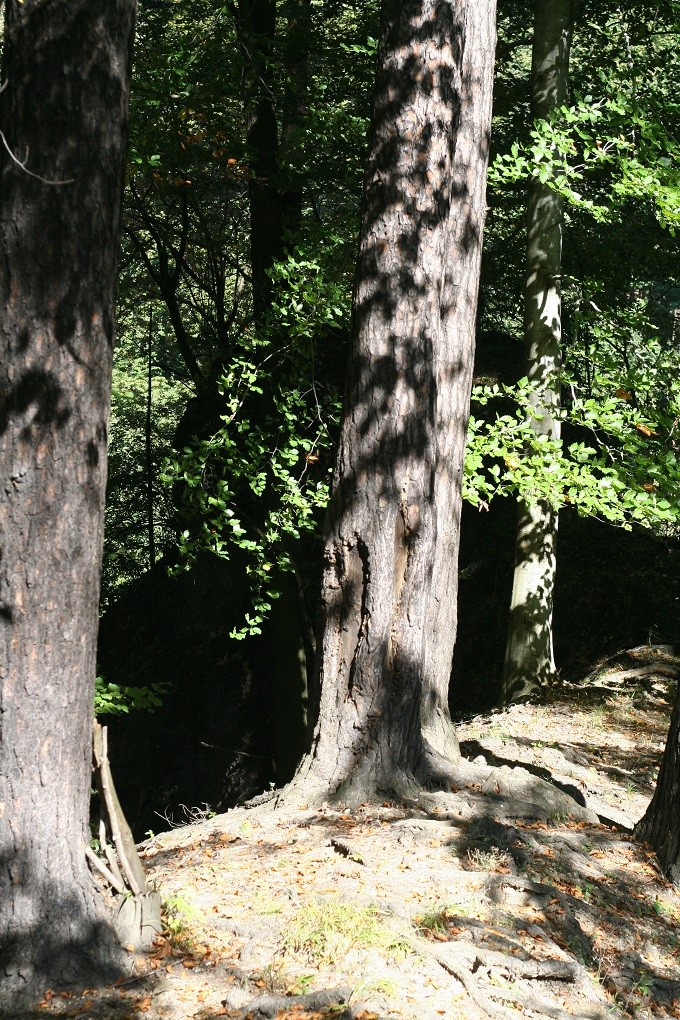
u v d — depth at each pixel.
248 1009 4.51
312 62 14.98
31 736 4.70
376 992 4.54
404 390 7.08
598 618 14.43
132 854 5.13
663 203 9.73
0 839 4.70
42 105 4.55
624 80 12.50
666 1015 5.11
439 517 7.92
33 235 4.55
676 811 6.60
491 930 5.21
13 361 4.58
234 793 14.66
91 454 4.76
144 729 15.27
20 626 4.66
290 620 14.05
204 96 12.08
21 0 4.46
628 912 6.00
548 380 12.17
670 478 9.77
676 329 18.00
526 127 13.59
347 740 7.14
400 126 7.09
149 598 16.67
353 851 6.10
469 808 6.82
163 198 15.95
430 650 7.60
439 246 7.15
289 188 13.15
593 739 10.51
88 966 4.71
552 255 12.45
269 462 13.62
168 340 24.55
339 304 10.99
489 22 8.91
